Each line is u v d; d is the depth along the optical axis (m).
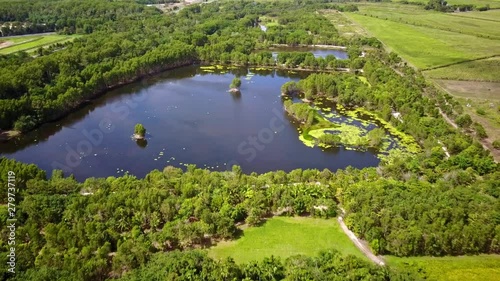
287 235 87.06
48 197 89.94
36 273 67.31
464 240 79.62
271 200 95.75
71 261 70.69
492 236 80.81
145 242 78.69
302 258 74.19
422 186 99.56
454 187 101.75
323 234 87.31
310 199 94.38
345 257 75.75
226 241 85.00
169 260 71.06
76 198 90.25
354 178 106.94
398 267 75.56
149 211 87.62
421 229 81.50
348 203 91.25
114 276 72.31
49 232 78.06
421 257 79.44
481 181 104.88
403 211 86.19
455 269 75.62
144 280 66.31
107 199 90.44
